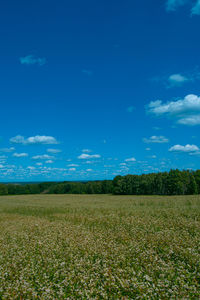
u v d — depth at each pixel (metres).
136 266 8.75
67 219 22.27
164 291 6.70
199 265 8.27
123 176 103.38
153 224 16.31
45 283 7.87
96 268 8.70
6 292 7.34
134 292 6.98
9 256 11.07
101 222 19.11
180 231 13.70
